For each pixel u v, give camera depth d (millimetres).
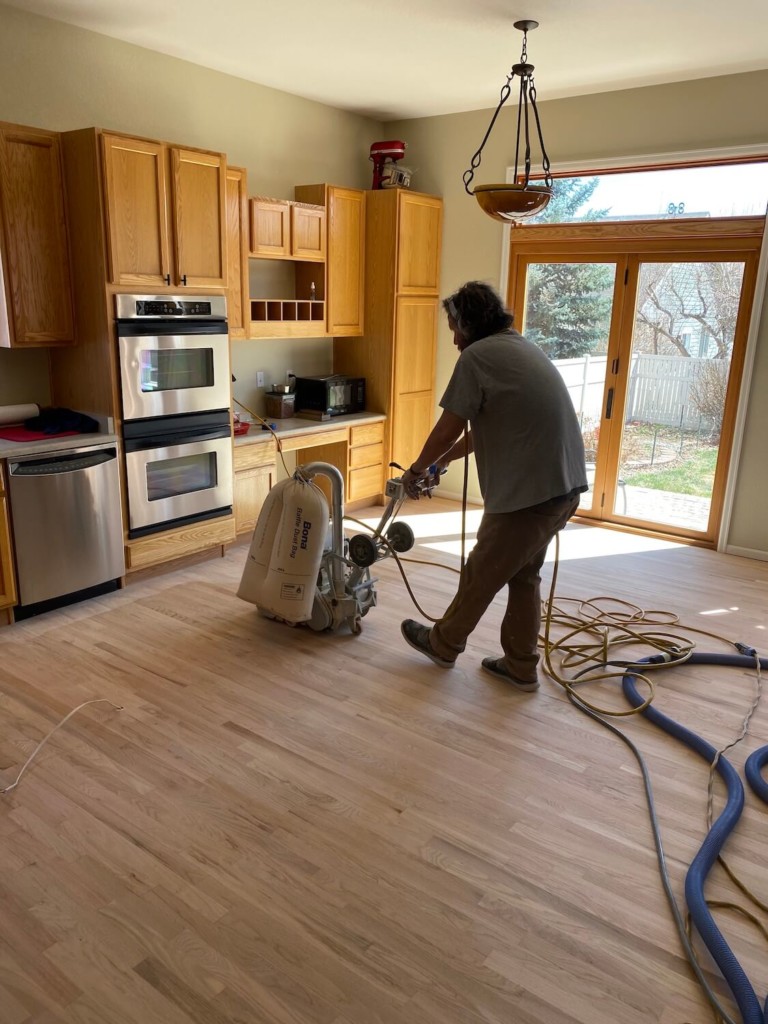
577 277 5262
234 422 4789
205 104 4539
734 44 3928
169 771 2461
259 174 4973
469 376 2721
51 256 3648
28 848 2100
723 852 2152
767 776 2539
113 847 2111
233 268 4457
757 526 4781
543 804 2350
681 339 4938
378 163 5488
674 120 4648
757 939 1852
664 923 1900
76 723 2732
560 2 3422
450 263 5766
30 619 3627
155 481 4051
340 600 3434
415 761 2557
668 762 2586
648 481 5262
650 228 4863
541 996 1687
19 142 3449
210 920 1866
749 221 4512
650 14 3541
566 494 2736
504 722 2818
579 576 4418
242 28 3838
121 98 4102
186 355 4062
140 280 3771
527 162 3818
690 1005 1677
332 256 5207
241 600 3889
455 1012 1640
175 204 3865
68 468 3576
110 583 3977
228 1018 1611
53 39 3752
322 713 2844
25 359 3898
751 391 4645
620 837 2211
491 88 4883
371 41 4000
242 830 2193
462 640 3119
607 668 3258
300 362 5574
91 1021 1601
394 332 5484
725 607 3986
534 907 1939
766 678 3211
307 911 1902
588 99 4934
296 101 5125
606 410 5316
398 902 1940
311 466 3371
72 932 1820
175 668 3166
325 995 1671
